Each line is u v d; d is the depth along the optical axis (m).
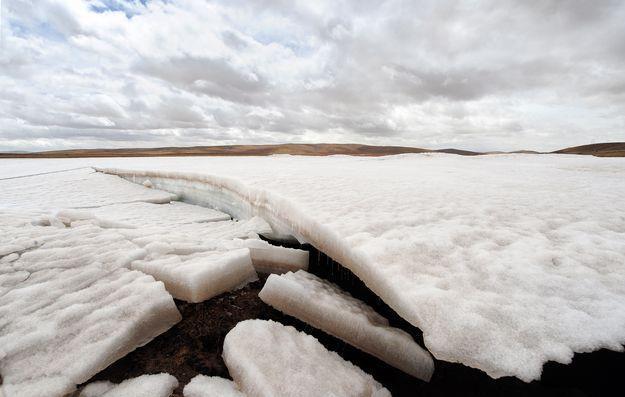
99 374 2.55
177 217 8.15
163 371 2.61
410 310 2.65
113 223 6.40
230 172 11.26
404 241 3.83
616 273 3.12
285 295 3.41
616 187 8.33
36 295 3.26
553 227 4.48
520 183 9.19
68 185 13.23
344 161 26.16
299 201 5.77
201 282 3.45
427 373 2.63
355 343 3.02
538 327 2.37
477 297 2.73
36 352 2.53
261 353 2.57
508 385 2.33
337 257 3.96
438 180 9.72
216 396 2.27
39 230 5.23
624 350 2.19
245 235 5.85
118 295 3.20
